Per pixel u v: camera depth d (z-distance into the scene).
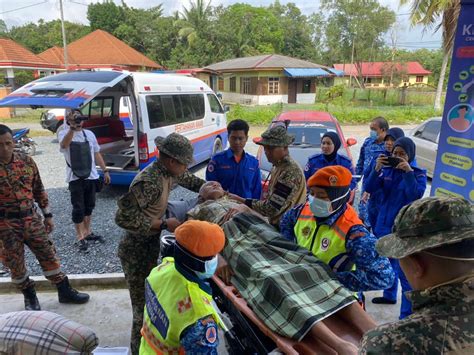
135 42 44.59
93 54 32.84
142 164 6.85
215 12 48.44
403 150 3.45
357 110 21.78
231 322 2.49
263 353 2.11
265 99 30.72
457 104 2.97
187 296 1.66
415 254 1.13
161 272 1.83
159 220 2.78
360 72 41.31
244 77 32.22
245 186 3.78
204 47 42.06
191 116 8.70
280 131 3.01
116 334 3.35
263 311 1.99
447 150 3.09
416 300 1.14
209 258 1.67
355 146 12.91
